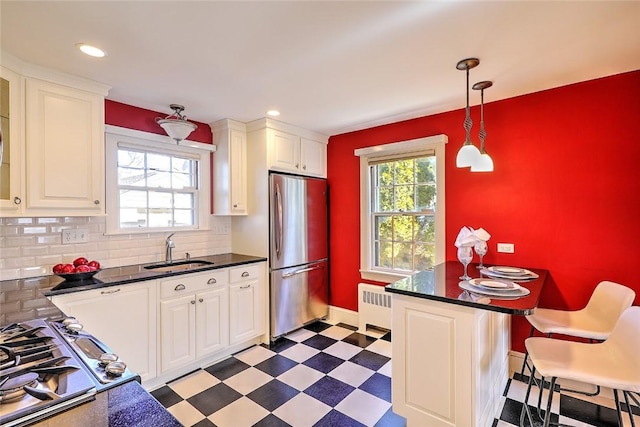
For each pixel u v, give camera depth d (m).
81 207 2.14
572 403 2.13
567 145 2.37
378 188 3.50
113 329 2.13
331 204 3.83
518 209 2.57
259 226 3.24
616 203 2.20
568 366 1.62
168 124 2.64
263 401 2.19
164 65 1.99
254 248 3.29
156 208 2.96
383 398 2.22
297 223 3.41
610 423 1.93
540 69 2.10
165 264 2.86
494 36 1.70
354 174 3.62
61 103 2.06
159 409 0.77
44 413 0.74
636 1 1.40
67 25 1.55
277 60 1.95
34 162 1.94
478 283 1.94
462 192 2.85
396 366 1.91
